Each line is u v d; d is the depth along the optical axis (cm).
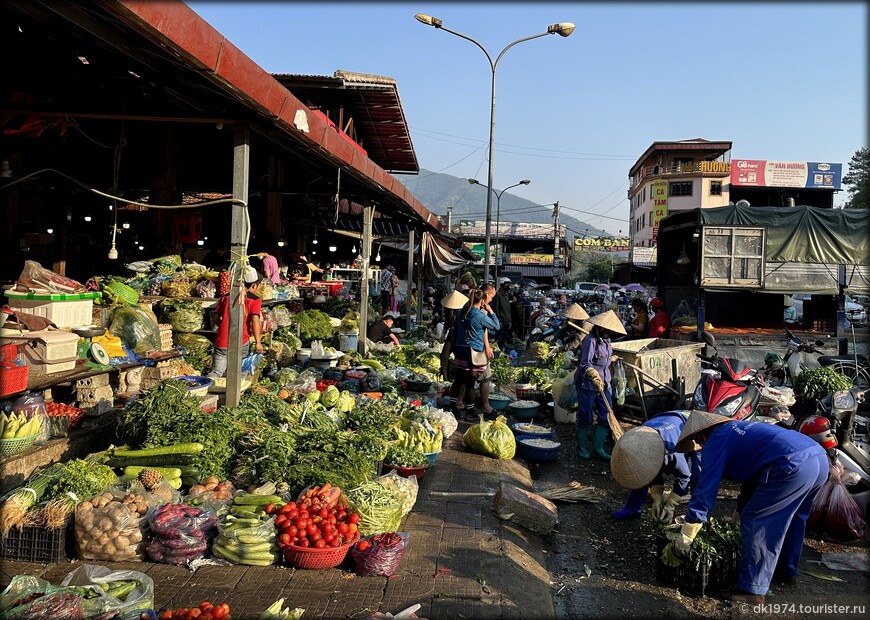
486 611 420
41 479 481
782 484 461
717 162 5769
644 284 5050
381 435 698
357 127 2092
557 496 687
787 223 1192
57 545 450
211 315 927
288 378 915
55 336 584
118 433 585
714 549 490
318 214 1691
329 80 1691
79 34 498
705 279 1164
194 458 538
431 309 2633
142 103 612
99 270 1254
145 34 382
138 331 737
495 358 1343
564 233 6506
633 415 959
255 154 1230
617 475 576
